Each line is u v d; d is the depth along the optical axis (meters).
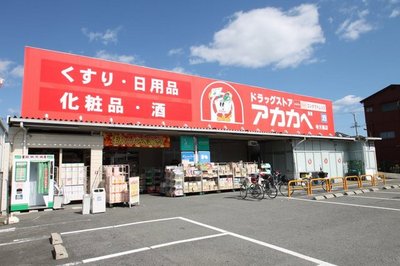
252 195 13.30
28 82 12.16
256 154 23.44
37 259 5.19
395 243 5.59
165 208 10.63
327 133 23.80
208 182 15.85
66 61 13.16
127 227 7.54
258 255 5.06
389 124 38.31
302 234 6.39
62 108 12.70
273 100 20.64
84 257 5.21
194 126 16.45
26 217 9.54
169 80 16.02
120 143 14.34
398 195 12.93
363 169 24.19
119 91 14.28
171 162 18.50
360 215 8.39
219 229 7.03
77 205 12.07
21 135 11.80
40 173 10.95
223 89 18.14
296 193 14.63
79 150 14.26
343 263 4.61
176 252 5.33
